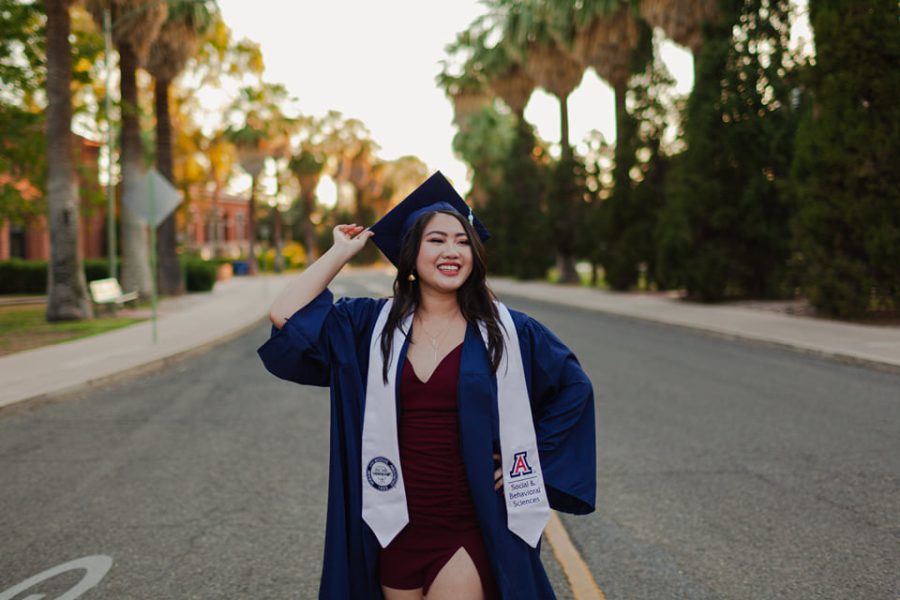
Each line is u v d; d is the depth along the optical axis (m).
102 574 3.93
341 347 2.22
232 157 56.28
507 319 2.22
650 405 8.42
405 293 2.24
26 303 27.70
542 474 2.13
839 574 3.81
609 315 20.39
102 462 6.30
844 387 9.44
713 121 21.69
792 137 21.25
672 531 4.48
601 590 3.67
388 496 2.11
